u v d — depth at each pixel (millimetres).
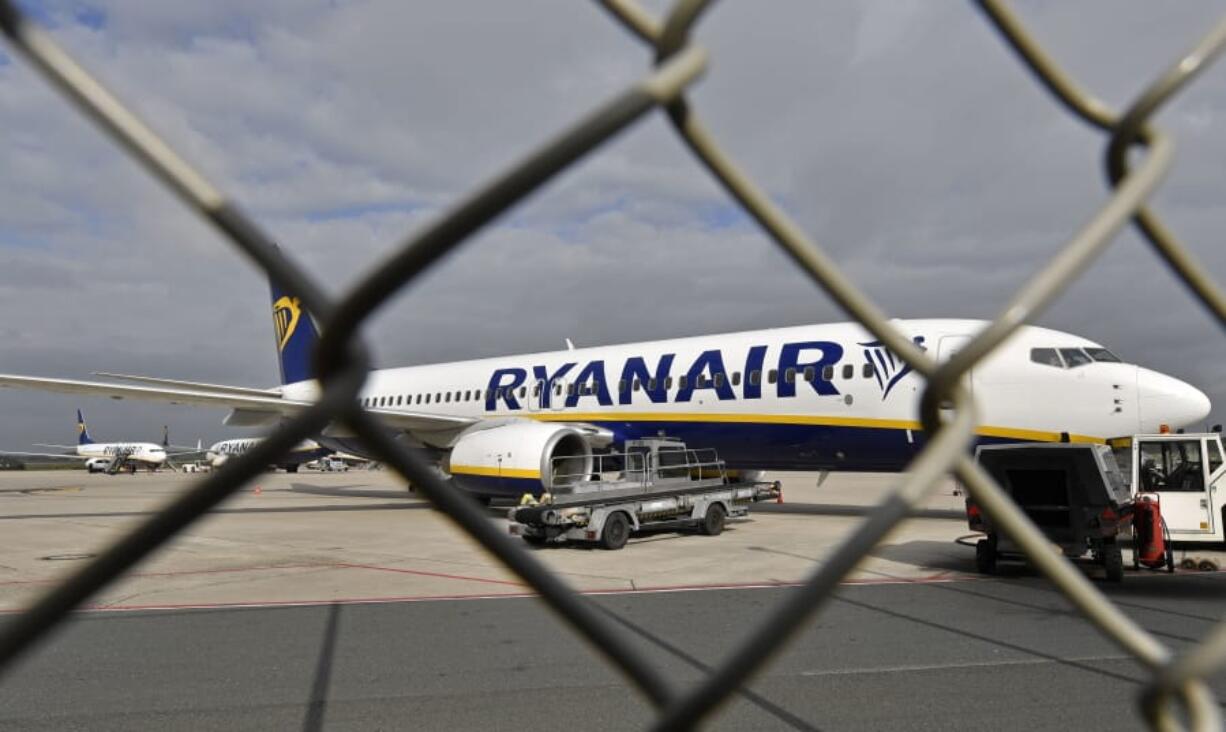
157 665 6156
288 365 25859
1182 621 7496
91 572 713
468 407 22328
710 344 18672
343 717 4984
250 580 10195
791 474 42500
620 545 13203
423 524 17625
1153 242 1139
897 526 953
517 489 15961
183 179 774
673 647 6590
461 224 735
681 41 826
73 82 751
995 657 6215
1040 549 1057
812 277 1043
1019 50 1083
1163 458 11930
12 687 5586
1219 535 11133
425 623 7637
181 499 735
